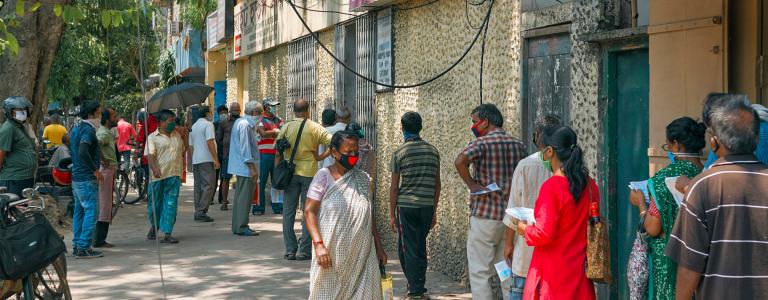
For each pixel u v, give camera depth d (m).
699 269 3.91
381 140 11.48
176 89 15.64
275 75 18.28
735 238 3.83
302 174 10.37
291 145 10.39
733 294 3.82
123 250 11.16
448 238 9.43
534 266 5.34
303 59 15.75
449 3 9.45
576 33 7.04
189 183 23.17
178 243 11.76
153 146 11.52
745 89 5.50
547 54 7.61
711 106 4.01
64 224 13.73
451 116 9.39
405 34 10.72
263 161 14.84
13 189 9.77
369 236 5.97
